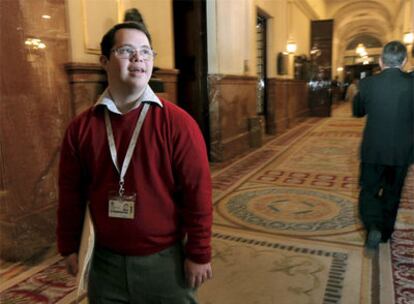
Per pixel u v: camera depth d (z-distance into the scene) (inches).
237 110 313.4
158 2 202.4
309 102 628.4
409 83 114.5
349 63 1411.2
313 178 226.4
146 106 53.4
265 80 424.5
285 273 112.9
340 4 764.6
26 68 122.8
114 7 162.2
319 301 98.2
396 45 116.7
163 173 53.0
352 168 249.3
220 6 276.7
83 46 146.2
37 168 129.0
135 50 50.9
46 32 128.9
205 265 54.6
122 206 52.5
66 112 138.2
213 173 247.9
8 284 110.5
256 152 322.7
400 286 104.0
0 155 118.7
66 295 104.3
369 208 127.3
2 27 114.2
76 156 56.0
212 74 275.6
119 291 56.8
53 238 135.7
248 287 105.6
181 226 56.9
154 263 54.8
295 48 504.1
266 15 399.5
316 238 138.3
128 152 52.3
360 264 117.2
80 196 59.0
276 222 155.9
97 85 150.3
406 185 206.1
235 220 159.3
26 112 124.0
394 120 116.0
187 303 57.6
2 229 125.1
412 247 128.2
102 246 56.7
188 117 54.6
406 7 515.5
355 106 126.3
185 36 277.7
